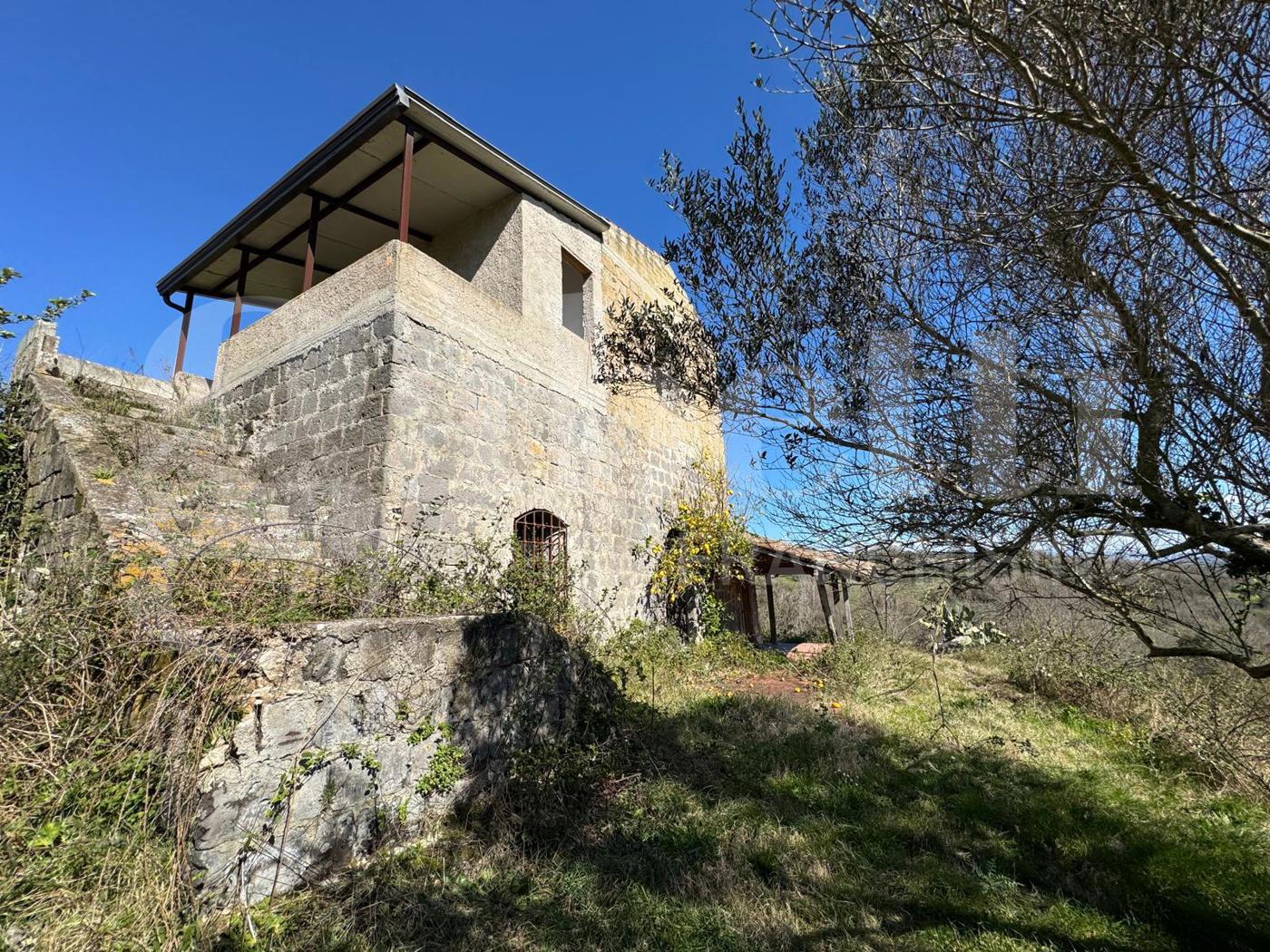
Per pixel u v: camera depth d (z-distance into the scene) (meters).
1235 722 4.45
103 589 3.37
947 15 1.73
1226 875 3.17
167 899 2.23
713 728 5.35
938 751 5.05
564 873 3.02
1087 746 5.40
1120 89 1.72
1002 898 2.97
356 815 2.99
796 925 2.69
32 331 7.48
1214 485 1.97
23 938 2.00
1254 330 1.79
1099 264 2.06
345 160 7.00
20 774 2.46
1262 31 1.53
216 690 2.56
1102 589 2.38
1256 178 1.77
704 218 3.32
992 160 2.25
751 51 2.18
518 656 4.07
